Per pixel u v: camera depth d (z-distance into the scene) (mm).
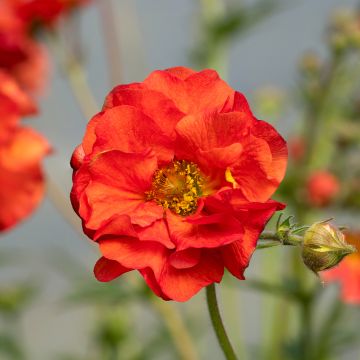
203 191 338
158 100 330
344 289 439
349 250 336
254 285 444
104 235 328
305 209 490
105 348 504
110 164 330
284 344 461
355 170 492
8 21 490
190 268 329
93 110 501
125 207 333
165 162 336
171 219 333
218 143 331
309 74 500
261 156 326
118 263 329
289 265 482
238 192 326
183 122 330
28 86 500
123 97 330
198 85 333
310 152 500
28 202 419
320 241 336
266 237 339
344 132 490
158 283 326
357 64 492
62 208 475
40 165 419
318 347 456
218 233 329
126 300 454
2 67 477
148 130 331
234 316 482
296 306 485
